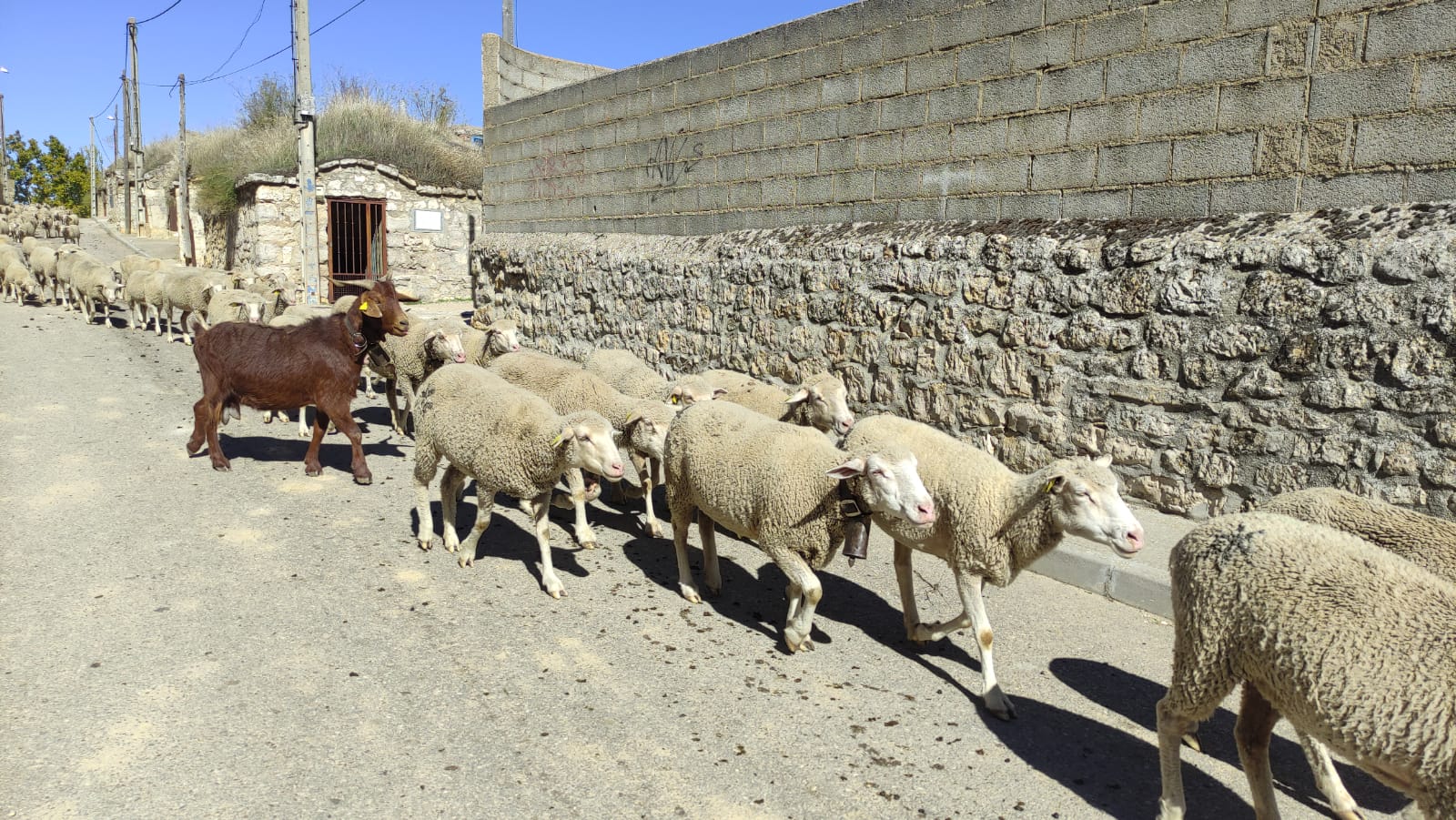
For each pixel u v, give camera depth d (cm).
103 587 528
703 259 1076
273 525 658
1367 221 590
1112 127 730
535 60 1719
